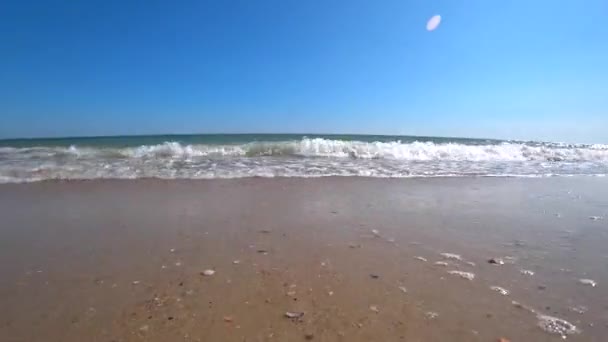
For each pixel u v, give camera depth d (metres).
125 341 2.21
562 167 12.25
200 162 11.19
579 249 4.01
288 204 5.97
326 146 14.31
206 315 2.51
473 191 7.38
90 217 5.12
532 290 2.97
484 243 4.16
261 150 14.08
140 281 3.06
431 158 13.77
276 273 3.24
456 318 2.52
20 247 3.91
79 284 3.01
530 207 6.06
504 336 2.31
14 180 7.84
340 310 2.60
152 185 7.51
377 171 10.01
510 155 15.27
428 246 4.03
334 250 3.86
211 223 4.84
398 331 2.35
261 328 2.36
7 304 2.67
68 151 13.65
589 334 2.35
